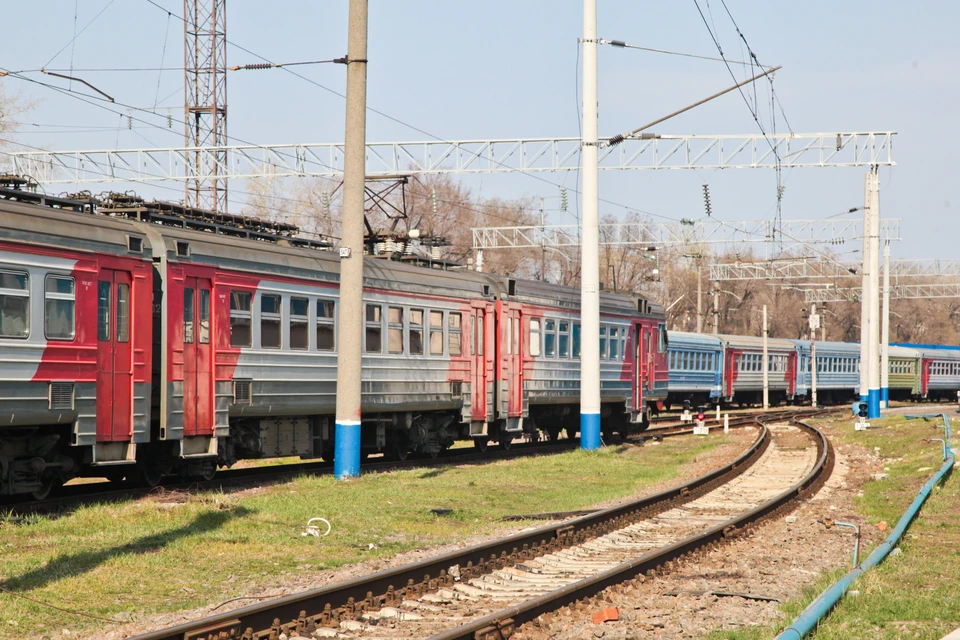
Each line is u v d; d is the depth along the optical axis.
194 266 21.41
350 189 23.62
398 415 28.62
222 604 11.42
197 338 21.50
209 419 21.80
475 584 12.73
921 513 19.19
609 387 38.59
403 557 14.64
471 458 30.69
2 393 17.25
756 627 10.71
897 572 13.56
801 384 79.38
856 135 44.28
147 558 13.81
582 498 22.20
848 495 23.16
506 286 32.88
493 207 89.81
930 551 15.46
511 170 44.09
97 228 19.20
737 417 57.97
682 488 22.44
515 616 10.43
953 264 80.38
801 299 136.62
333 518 17.89
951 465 26.17
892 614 11.27
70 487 21.95
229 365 22.31
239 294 22.73
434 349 29.52
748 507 21.06
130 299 19.75
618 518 18.41
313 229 87.62
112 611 11.18
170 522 16.48
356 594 11.44
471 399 31.06
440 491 22.00
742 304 123.81
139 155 46.72
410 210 86.94
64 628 10.40
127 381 19.62
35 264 17.80
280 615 10.33
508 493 22.45
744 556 15.27
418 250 35.03
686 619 11.17
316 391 25.23
